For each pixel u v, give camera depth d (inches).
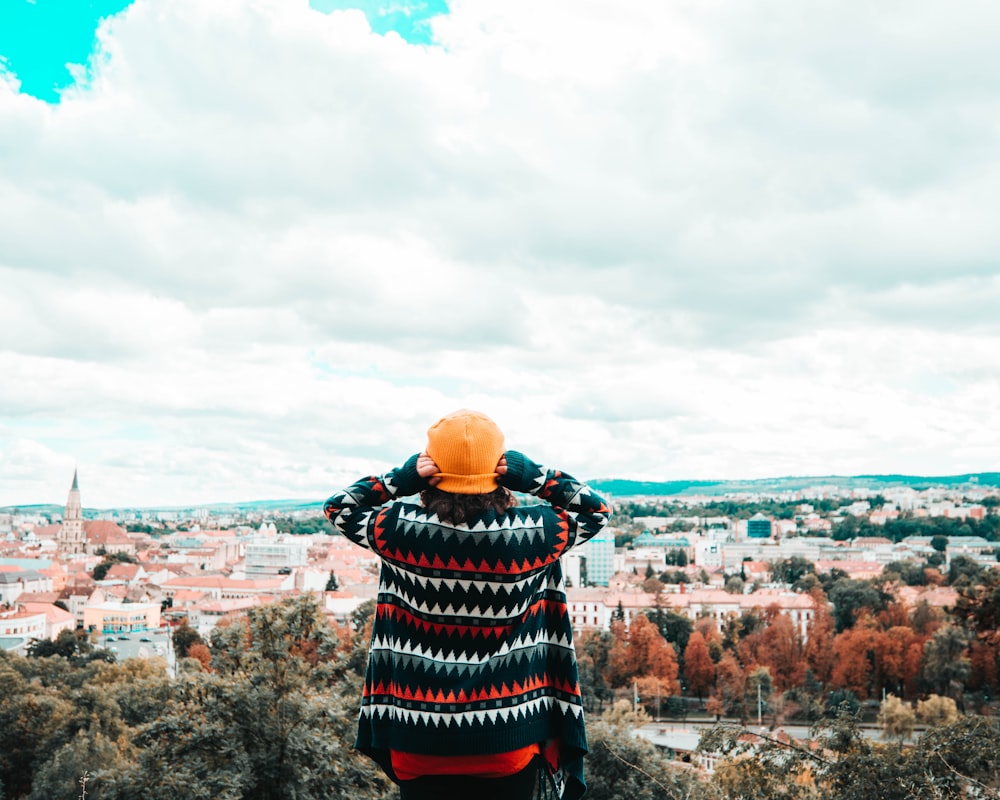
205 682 578.9
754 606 4347.9
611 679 3191.4
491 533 86.6
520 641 89.8
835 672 3048.7
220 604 5472.4
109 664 2349.9
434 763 87.5
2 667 1807.3
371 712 92.2
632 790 773.9
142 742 570.3
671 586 6378.0
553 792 96.1
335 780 545.3
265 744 558.6
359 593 5462.6
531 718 89.9
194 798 509.7
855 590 4252.0
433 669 87.2
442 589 86.5
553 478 94.4
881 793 266.7
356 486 93.2
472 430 91.0
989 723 284.2
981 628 704.4
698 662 3292.3
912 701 2950.3
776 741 290.5
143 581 7130.9
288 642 594.6
